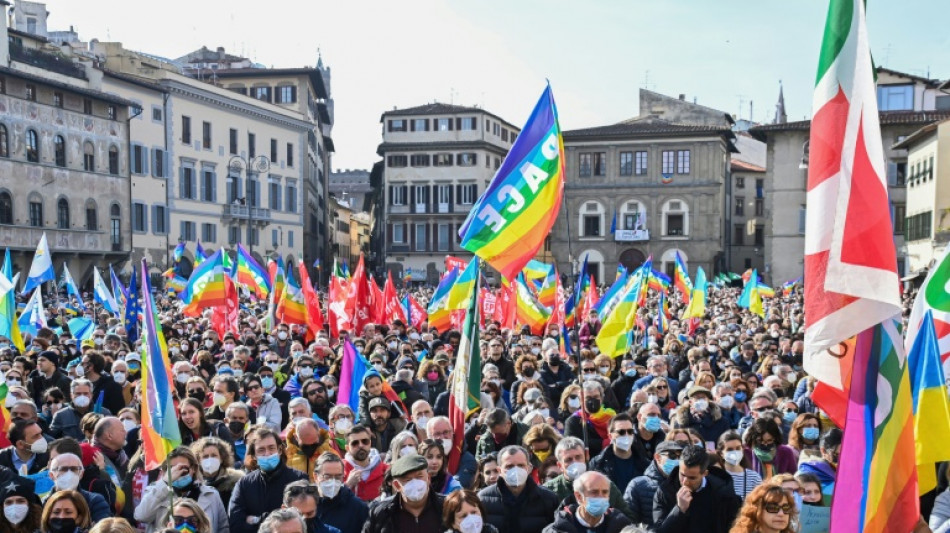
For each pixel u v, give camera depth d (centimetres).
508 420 1055
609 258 8988
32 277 2734
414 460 773
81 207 6344
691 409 1159
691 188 8819
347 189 18212
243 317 3148
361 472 980
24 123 5866
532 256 1120
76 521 789
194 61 10250
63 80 6259
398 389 1455
